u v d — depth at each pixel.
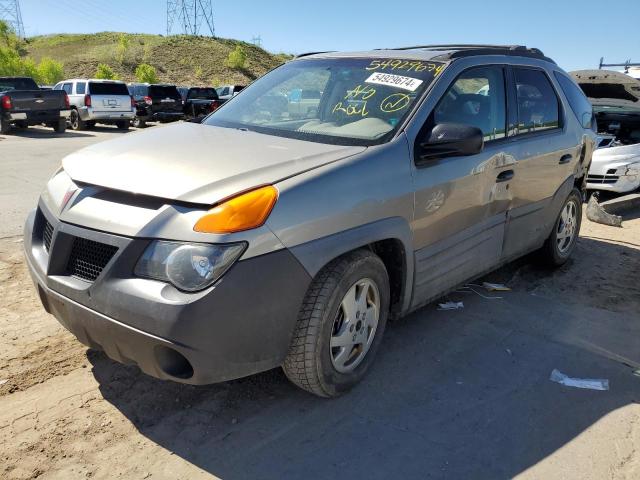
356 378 3.12
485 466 2.61
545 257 5.18
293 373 2.85
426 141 3.23
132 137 3.39
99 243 2.56
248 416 2.90
